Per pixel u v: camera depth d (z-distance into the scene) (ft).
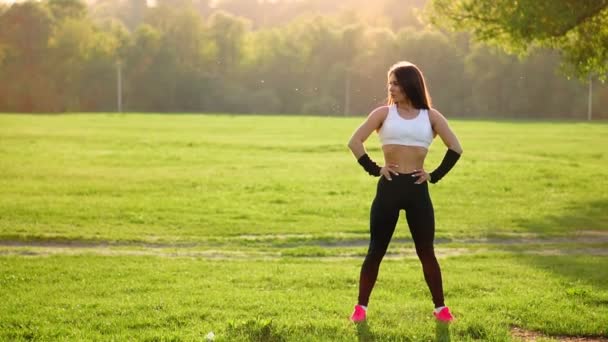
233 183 74.38
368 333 21.16
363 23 400.67
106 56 364.79
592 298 26.35
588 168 88.84
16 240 43.75
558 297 26.68
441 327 21.79
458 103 349.00
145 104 374.02
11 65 351.05
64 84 358.43
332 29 383.65
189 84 370.73
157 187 70.69
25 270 32.12
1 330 21.83
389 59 356.59
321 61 375.66
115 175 80.18
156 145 122.93
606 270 33.50
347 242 45.55
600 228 51.42
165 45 375.66
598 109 317.01
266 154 108.68
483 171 84.23
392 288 28.76
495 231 49.96
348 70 360.28
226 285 29.14
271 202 62.69
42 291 27.71
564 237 48.24
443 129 21.59
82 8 396.98
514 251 41.68
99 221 50.98
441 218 55.11
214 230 49.03
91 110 364.99
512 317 23.68
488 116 341.00
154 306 24.86
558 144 135.85
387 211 21.50
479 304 25.29
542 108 330.75
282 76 378.73
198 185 72.84
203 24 390.42
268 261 36.73
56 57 354.95
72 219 51.21
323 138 146.82
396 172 21.45
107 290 27.91
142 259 36.19
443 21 77.77
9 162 90.68
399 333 21.20
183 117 264.93
